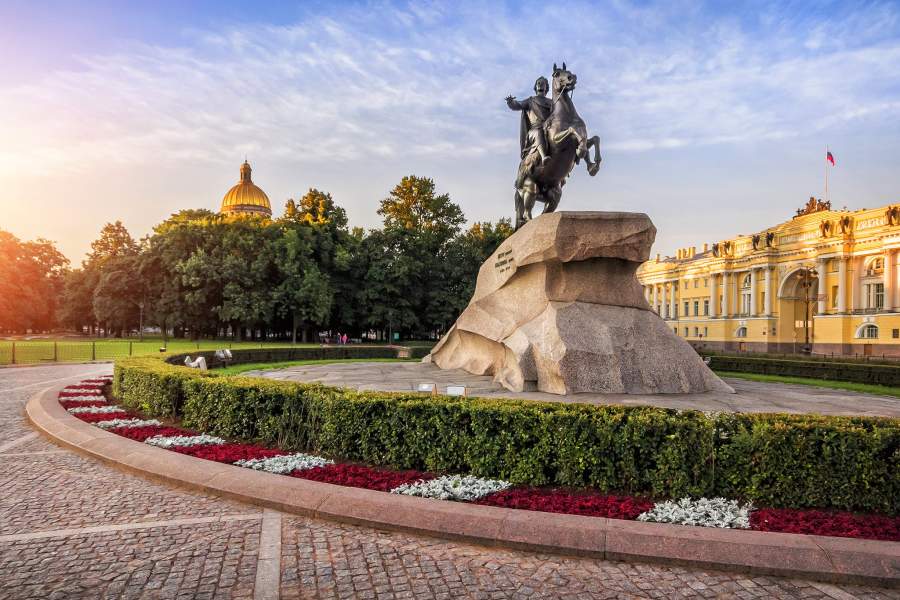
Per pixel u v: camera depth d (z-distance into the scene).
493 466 7.08
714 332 91.94
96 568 4.91
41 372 24.56
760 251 82.62
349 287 57.09
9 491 7.08
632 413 6.91
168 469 7.56
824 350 72.56
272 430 8.98
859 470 6.11
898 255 65.06
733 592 4.61
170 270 54.94
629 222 12.78
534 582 4.75
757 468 6.33
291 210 61.97
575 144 14.41
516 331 13.34
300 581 4.71
